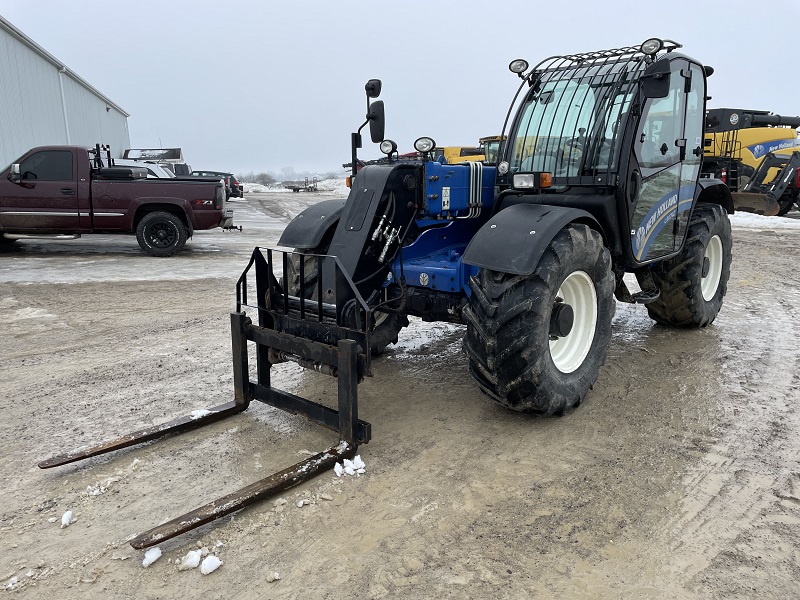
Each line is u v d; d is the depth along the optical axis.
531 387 3.33
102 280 8.20
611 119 3.99
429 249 4.25
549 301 3.28
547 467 3.11
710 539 2.52
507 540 2.52
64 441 3.42
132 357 4.92
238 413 3.76
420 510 2.73
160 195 10.44
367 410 3.87
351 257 3.58
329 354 3.17
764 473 3.04
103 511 2.74
